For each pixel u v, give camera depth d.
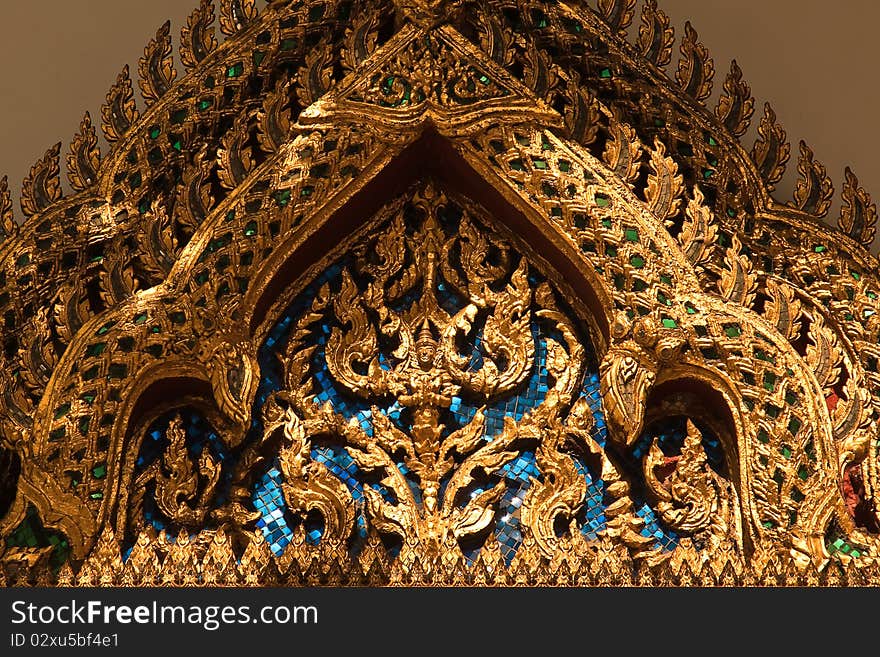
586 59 3.46
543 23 3.50
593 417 3.17
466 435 3.11
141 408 3.10
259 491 3.09
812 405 3.08
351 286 3.27
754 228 3.33
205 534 2.98
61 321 3.12
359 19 3.45
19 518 2.88
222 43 3.47
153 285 3.20
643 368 3.08
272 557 2.83
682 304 3.17
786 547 2.91
